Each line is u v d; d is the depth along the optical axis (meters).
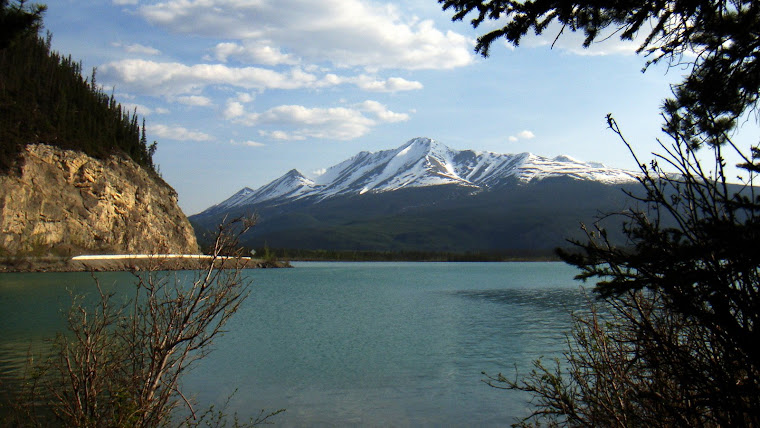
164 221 115.75
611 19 5.84
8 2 7.53
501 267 173.88
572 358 8.55
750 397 3.91
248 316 46.72
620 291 4.12
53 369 11.61
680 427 4.70
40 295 50.28
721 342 3.83
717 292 3.64
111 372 8.09
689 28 5.49
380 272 138.50
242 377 23.08
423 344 31.84
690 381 4.34
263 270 145.00
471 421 17.28
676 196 3.91
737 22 5.18
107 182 105.50
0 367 20.17
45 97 116.50
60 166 99.88
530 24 6.14
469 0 6.16
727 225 3.50
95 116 133.88
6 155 92.19
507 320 41.84
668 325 5.36
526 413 17.59
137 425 7.55
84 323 8.38
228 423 16.44
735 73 5.20
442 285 87.38
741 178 3.83
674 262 3.80
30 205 92.31
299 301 61.03
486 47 6.36
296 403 19.42
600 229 4.40
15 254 88.00
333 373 24.19
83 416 7.64
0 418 9.75
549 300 59.03
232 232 8.30
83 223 99.25
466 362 26.30
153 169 138.50
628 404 6.44
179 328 7.94
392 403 19.45
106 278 71.62
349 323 42.09
